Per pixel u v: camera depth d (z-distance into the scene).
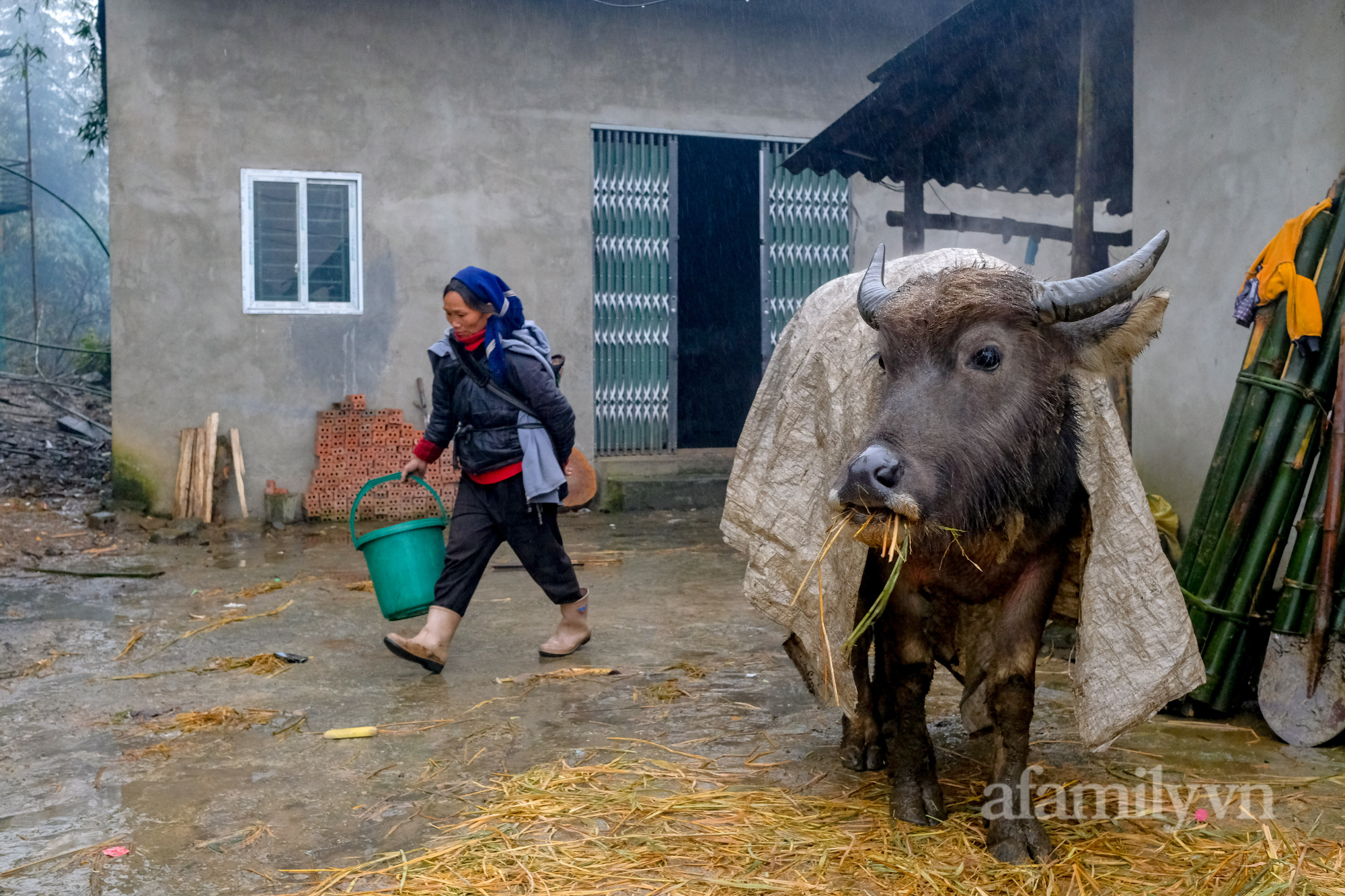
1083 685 3.39
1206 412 5.73
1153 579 3.39
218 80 10.44
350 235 10.89
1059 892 3.03
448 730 4.50
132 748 4.28
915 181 10.10
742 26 12.15
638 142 12.04
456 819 3.58
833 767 4.02
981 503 2.96
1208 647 4.66
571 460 11.09
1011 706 3.33
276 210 10.67
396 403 11.05
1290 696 4.39
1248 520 4.66
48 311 22.95
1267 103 5.35
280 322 10.68
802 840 3.35
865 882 3.09
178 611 6.79
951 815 3.54
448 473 10.86
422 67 11.03
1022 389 3.01
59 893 3.06
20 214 23.88
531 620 6.59
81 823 3.55
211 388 10.51
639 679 5.26
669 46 11.91
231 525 10.22
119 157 10.21
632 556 8.82
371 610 6.86
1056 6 7.04
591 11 11.58
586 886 3.08
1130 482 3.38
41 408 14.13
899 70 8.19
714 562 8.55
